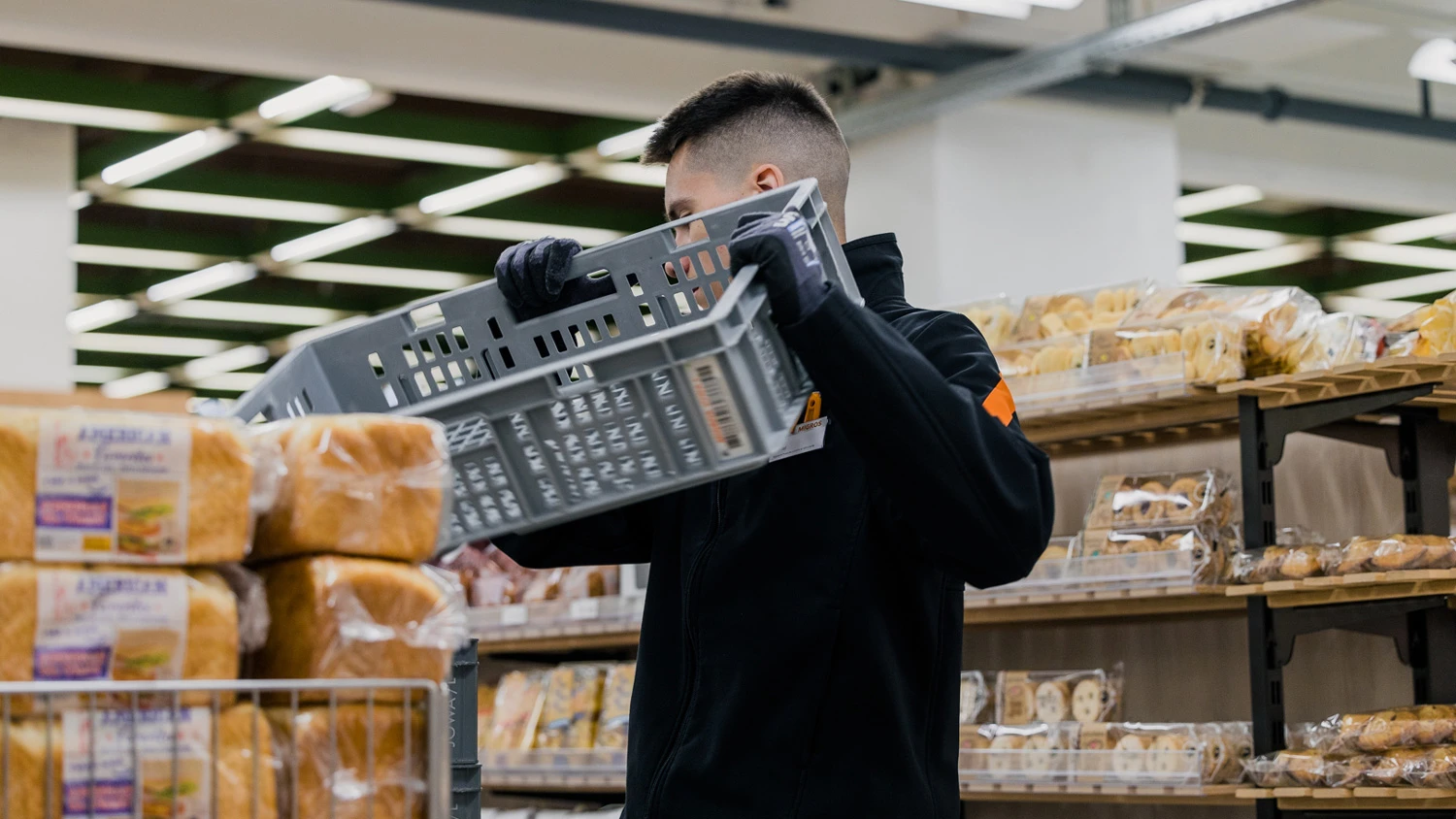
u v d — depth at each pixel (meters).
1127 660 4.04
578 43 7.35
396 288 12.02
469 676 2.72
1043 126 7.66
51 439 1.07
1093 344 3.75
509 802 5.57
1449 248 11.91
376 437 1.17
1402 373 3.20
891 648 1.69
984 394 1.62
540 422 1.35
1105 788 3.55
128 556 1.08
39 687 1.00
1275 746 3.33
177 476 1.10
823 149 2.02
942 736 1.75
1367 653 3.61
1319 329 3.45
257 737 1.08
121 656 1.07
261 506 1.15
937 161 7.34
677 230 1.88
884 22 7.25
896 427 1.40
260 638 1.15
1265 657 3.36
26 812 1.02
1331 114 8.19
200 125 7.93
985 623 4.22
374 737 1.14
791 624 1.68
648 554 2.01
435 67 7.05
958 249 7.32
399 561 1.20
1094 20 7.33
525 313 1.82
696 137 2.00
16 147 7.69
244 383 14.91
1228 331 3.50
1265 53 7.67
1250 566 3.37
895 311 1.82
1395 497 3.60
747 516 1.73
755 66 7.79
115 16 6.45
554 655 5.79
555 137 8.70
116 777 1.04
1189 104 7.88
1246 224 11.09
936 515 1.46
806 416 1.70
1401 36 8.15
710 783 1.67
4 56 7.61
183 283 11.15
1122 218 7.80
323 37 6.82
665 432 1.31
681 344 1.28
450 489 1.23
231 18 6.65
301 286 11.95
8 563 1.05
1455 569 3.15
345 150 8.39
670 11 6.62
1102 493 3.85
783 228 1.38
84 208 9.84
